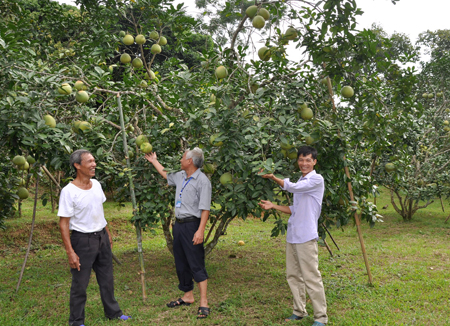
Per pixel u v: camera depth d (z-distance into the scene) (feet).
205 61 12.45
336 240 23.59
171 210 16.60
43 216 27.35
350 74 13.37
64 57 18.35
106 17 19.15
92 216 10.50
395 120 14.70
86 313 11.98
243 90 12.62
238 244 23.34
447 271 15.85
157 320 11.46
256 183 12.25
